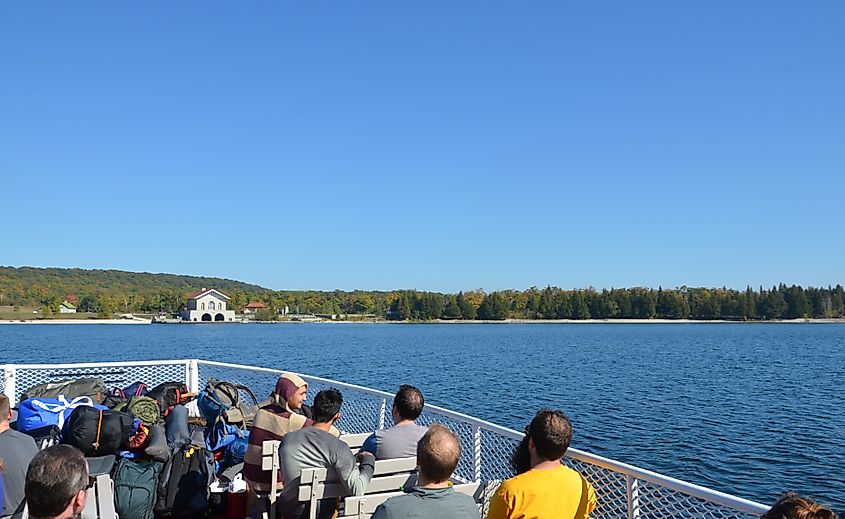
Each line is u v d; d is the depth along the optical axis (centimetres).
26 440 481
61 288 19650
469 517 369
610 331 15662
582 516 390
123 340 9625
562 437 386
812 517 263
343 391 857
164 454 588
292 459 495
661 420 2417
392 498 366
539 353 6825
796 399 3039
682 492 404
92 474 541
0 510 432
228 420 767
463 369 4719
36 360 5459
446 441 370
